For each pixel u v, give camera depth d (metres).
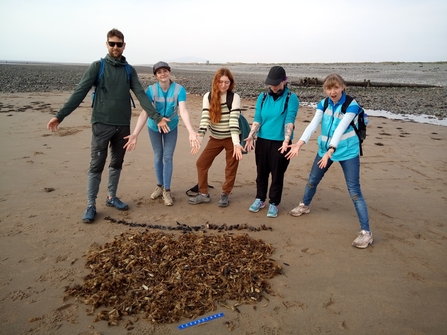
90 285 3.09
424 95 20.81
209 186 5.85
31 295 2.98
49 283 3.15
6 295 2.97
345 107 3.90
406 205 5.15
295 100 4.41
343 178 6.41
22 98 15.90
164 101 4.74
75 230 4.17
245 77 41.38
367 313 2.86
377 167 6.95
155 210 4.84
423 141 9.04
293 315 2.82
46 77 32.12
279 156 4.48
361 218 3.98
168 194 5.00
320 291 3.13
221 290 3.08
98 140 4.30
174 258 3.51
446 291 3.16
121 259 3.47
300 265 3.55
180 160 7.21
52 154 7.15
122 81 4.28
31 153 7.16
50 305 2.86
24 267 3.38
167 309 2.82
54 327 2.62
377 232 4.30
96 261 3.49
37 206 4.78
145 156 7.32
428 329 2.68
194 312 2.81
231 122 4.57
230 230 4.29
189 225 4.41
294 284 3.23
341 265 3.56
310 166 7.05
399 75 44.53
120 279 3.13
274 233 4.25
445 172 6.67
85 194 5.26
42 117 10.99
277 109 4.38
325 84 3.89
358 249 3.89
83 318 2.73
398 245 3.99
